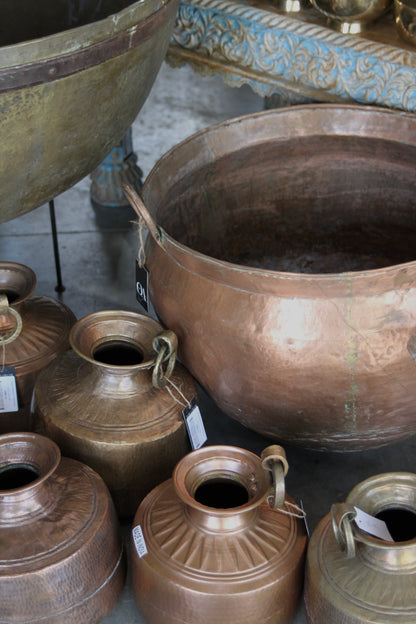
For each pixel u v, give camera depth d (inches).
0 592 54.2
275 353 59.6
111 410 64.0
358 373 59.4
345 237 87.9
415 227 83.1
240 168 80.0
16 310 71.6
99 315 68.1
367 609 52.0
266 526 57.0
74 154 60.7
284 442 68.9
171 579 54.3
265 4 81.6
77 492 59.3
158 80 146.3
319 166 82.4
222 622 54.6
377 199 83.5
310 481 72.8
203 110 137.9
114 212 111.2
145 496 65.2
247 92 144.0
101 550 58.0
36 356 73.4
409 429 65.4
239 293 60.2
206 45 85.0
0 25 84.5
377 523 53.5
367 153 80.1
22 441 59.2
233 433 77.6
